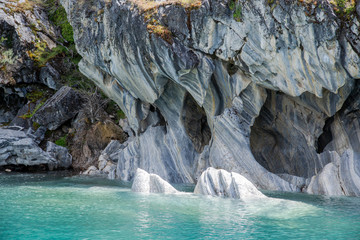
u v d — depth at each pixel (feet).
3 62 90.48
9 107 94.84
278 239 19.76
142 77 49.62
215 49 42.27
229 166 45.55
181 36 42.91
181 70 44.70
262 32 37.93
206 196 34.73
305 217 25.45
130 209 27.86
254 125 51.75
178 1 42.73
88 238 19.45
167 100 54.34
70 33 103.35
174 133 54.54
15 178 55.98
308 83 37.55
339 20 33.58
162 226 22.36
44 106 82.84
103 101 85.15
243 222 23.70
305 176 44.98
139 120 57.88
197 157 52.75
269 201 31.83
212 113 48.96
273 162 49.90
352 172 38.40
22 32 94.22
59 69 95.40
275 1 36.35
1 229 21.27
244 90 45.34
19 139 70.69
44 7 106.32
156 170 53.42
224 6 39.60
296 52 36.81
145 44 45.09
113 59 51.24
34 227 21.81
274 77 40.22
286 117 47.62
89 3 53.06
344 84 38.17
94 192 38.34
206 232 20.97
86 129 78.28
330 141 44.47
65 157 74.02
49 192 38.37
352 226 22.77
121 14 47.80
